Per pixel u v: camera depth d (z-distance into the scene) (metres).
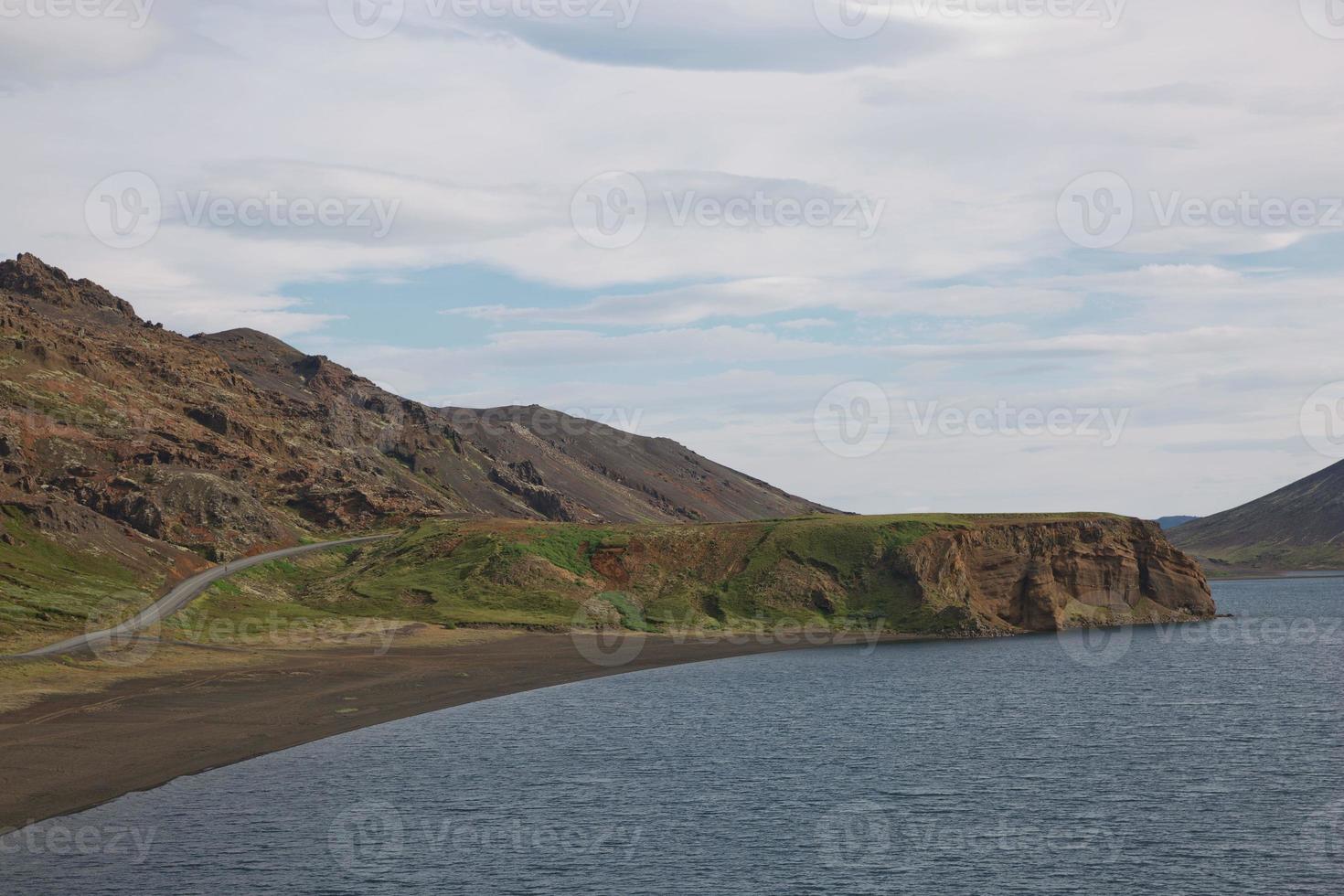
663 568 166.12
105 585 135.50
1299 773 68.50
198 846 50.22
